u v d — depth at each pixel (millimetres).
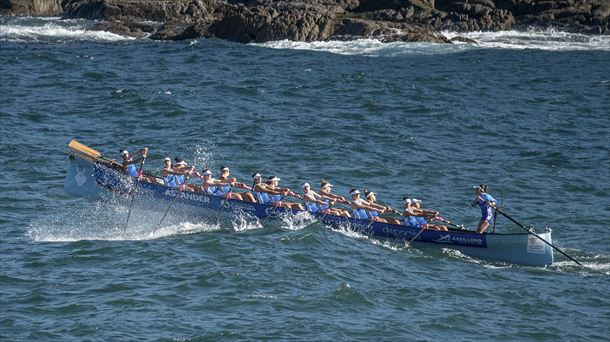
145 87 198625
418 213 111750
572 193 136500
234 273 94438
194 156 149375
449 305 90812
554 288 98250
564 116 184750
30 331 80938
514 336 84500
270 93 197250
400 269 101062
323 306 87625
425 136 167125
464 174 144375
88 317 83750
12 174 136250
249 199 117938
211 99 190125
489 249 107812
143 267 96875
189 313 84875
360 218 112938
